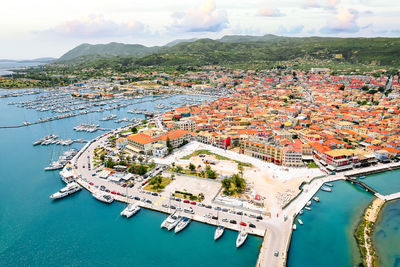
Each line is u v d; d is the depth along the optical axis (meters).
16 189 199.50
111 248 140.88
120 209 170.25
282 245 134.25
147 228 152.88
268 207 166.88
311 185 199.25
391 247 141.62
